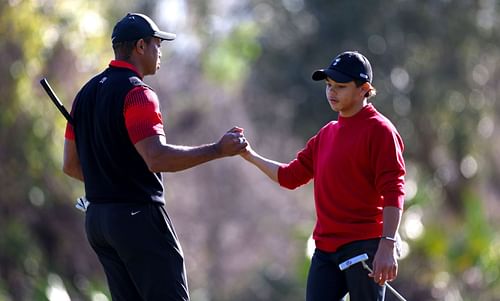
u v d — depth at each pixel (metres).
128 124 21.47
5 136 57.75
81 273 59.84
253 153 24.55
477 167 97.81
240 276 135.12
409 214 68.88
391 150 22.06
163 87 139.25
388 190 21.92
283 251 136.00
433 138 97.06
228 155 21.39
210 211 137.50
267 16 105.19
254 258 136.50
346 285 23.14
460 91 95.81
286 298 128.75
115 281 22.91
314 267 23.20
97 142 22.06
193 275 134.12
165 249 22.11
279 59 101.12
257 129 111.56
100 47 59.88
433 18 95.00
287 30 101.06
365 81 22.41
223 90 141.88
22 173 58.22
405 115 96.06
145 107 21.45
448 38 95.31
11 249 56.84
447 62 95.62
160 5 131.00
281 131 107.12
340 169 22.55
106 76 22.28
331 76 22.38
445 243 66.06
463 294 65.25
